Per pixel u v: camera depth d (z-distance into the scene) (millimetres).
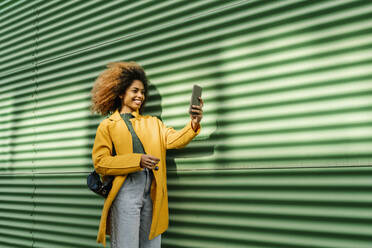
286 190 1720
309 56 1729
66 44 2918
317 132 1666
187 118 2164
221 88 2020
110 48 2619
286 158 1738
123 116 1932
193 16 2193
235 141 1921
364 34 1594
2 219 3223
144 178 1769
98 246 2441
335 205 1577
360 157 1540
